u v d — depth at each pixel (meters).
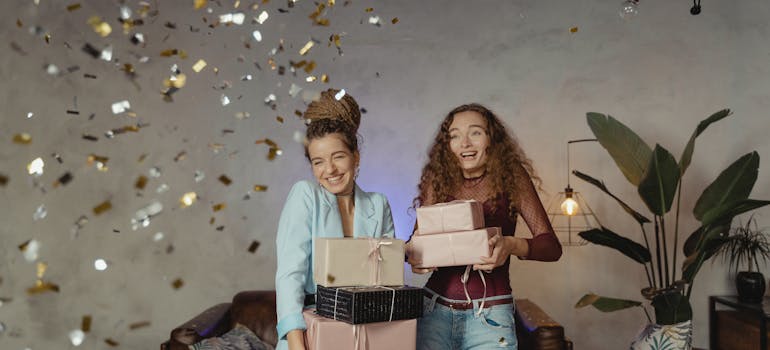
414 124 3.68
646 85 3.65
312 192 1.57
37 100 3.56
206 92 3.62
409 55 3.71
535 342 2.70
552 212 3.62
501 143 1.90
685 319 2.87
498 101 3.68
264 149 3.62
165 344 2.78
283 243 1.54
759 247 3.37
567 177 3.63
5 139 3.53
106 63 3.59
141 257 3.58
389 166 3.66
